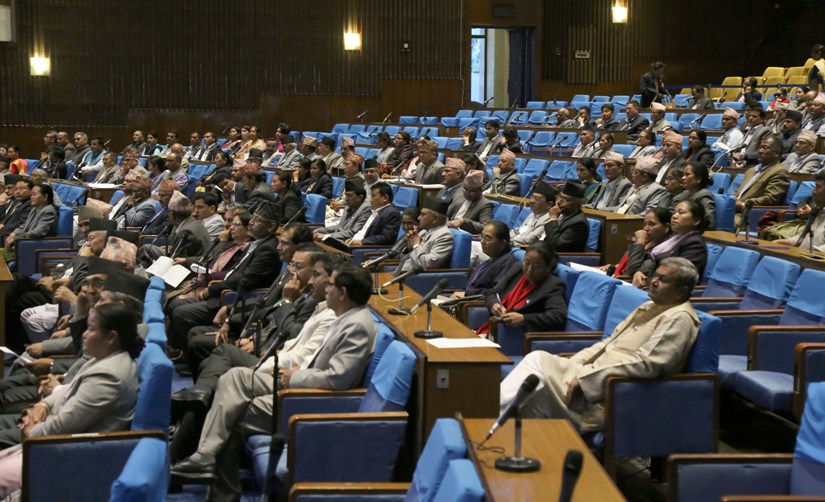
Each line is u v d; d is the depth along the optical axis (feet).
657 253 21.86
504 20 72.13
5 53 62.44
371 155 48.60
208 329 22.90
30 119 63.21
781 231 24.53
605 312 18.57
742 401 20.72
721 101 61.46
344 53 67.46
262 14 66.23
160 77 65.26
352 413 13.76
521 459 9.96
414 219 25.72
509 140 45.39
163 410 13.88
